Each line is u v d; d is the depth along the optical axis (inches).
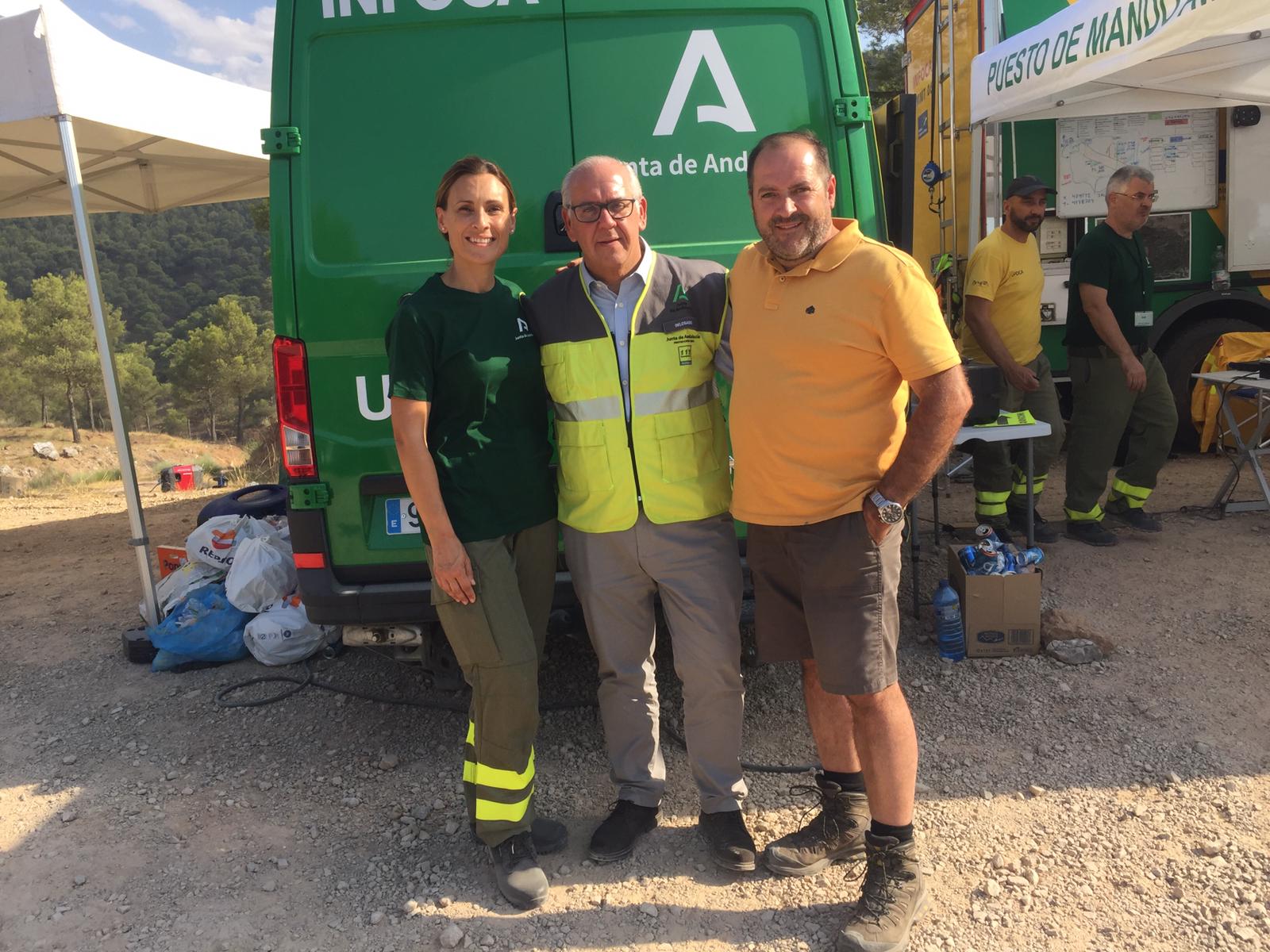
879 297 86.5
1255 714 132.1
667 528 103.8
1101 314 194.1
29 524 336.8
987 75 242.5
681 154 121.1
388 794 126.3
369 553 122.7
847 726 103.5
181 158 298.0
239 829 119.4
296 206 118.6
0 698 164.6
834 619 92.4
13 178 300.7
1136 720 133.0
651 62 120.3
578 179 98.0
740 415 96.2
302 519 122.0
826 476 91.0
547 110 119.9
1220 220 274.2
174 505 369.1
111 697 161.6
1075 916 95.7
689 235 122.1
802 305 90.3
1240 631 158.4
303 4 118.0
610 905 101.0
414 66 118.9
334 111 118.5
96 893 107.2
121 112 193.8
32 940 99.9
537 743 137.0
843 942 91.3
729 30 120.9
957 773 123.2
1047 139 267.4
